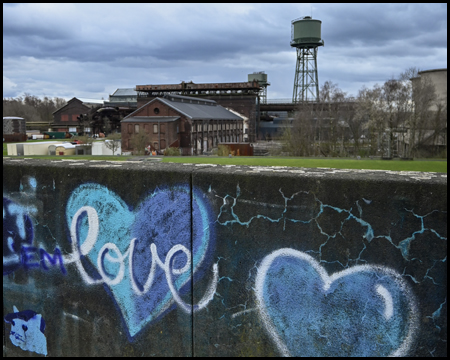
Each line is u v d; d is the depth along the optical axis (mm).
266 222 2088
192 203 2258
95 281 2582
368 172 2059
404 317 1870
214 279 2242
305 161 36969
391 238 1859
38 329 2811
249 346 2193
